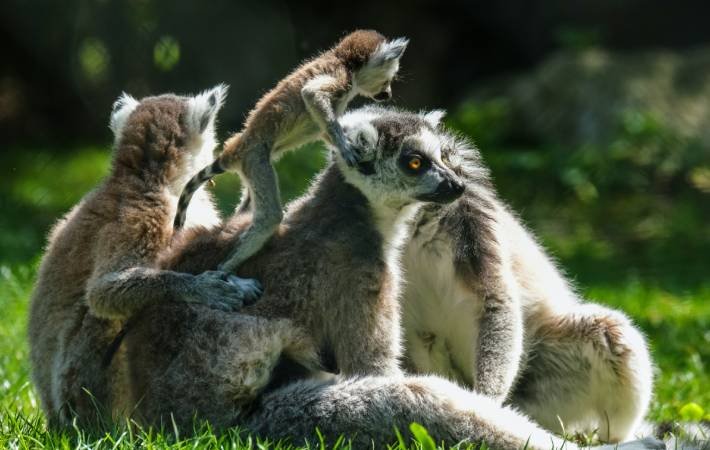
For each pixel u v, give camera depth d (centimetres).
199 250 1360
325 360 1303
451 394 1220
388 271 1334
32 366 1504
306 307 1289
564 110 4369
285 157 3947
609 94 4353
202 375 1253
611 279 3047
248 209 1470
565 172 4016
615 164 4078
